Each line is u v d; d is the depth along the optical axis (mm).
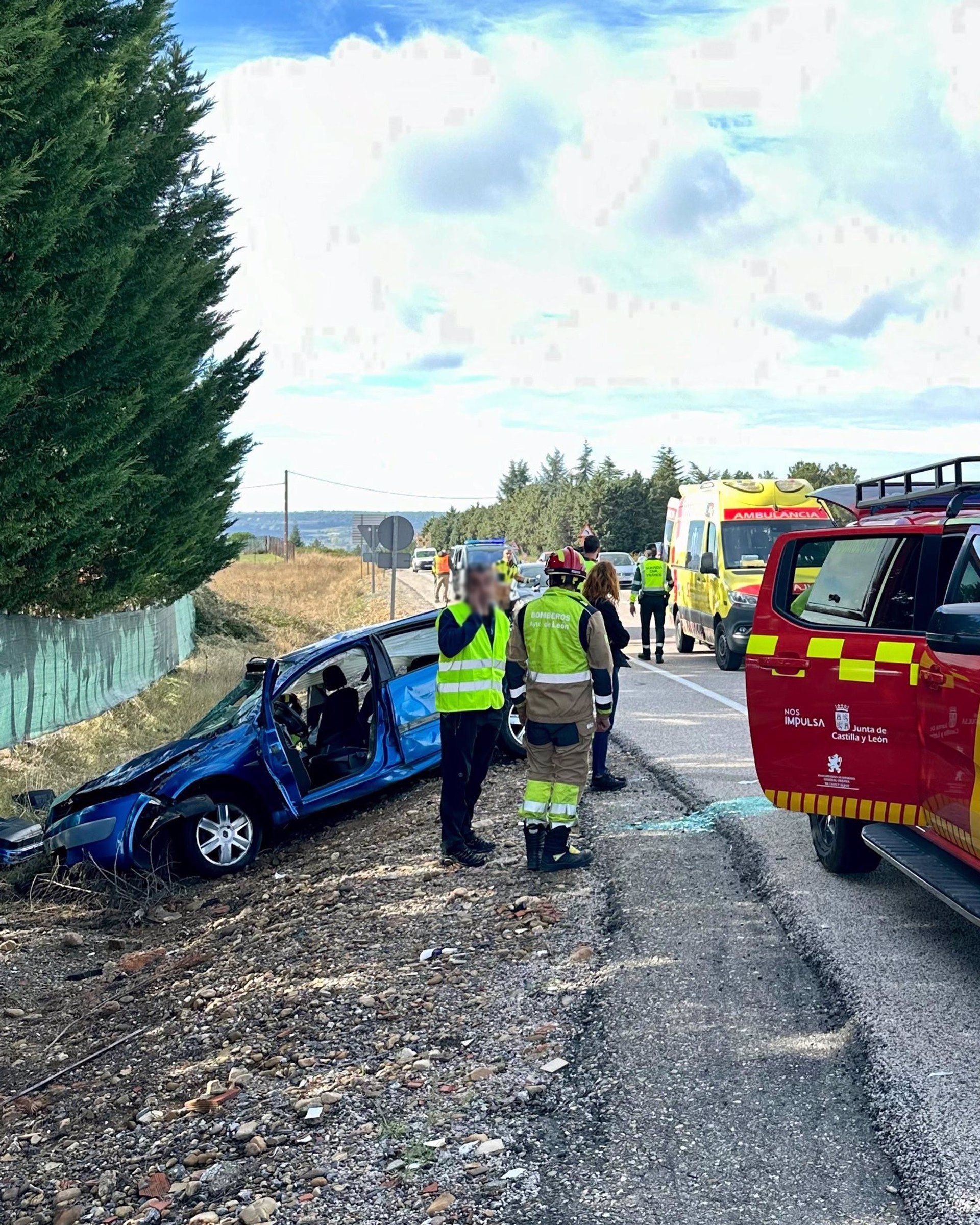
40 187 10516
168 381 13852
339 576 65250
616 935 5176
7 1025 5766
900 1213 2982
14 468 10773
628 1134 3484
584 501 93312
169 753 8219
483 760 6836
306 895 6789
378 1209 3230
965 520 4914
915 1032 3943
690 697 13219
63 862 8023
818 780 5328
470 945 5312
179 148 15812
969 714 4309
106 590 14273
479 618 6711
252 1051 4582
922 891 5492
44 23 10625
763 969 4660
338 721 9000
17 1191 3867
